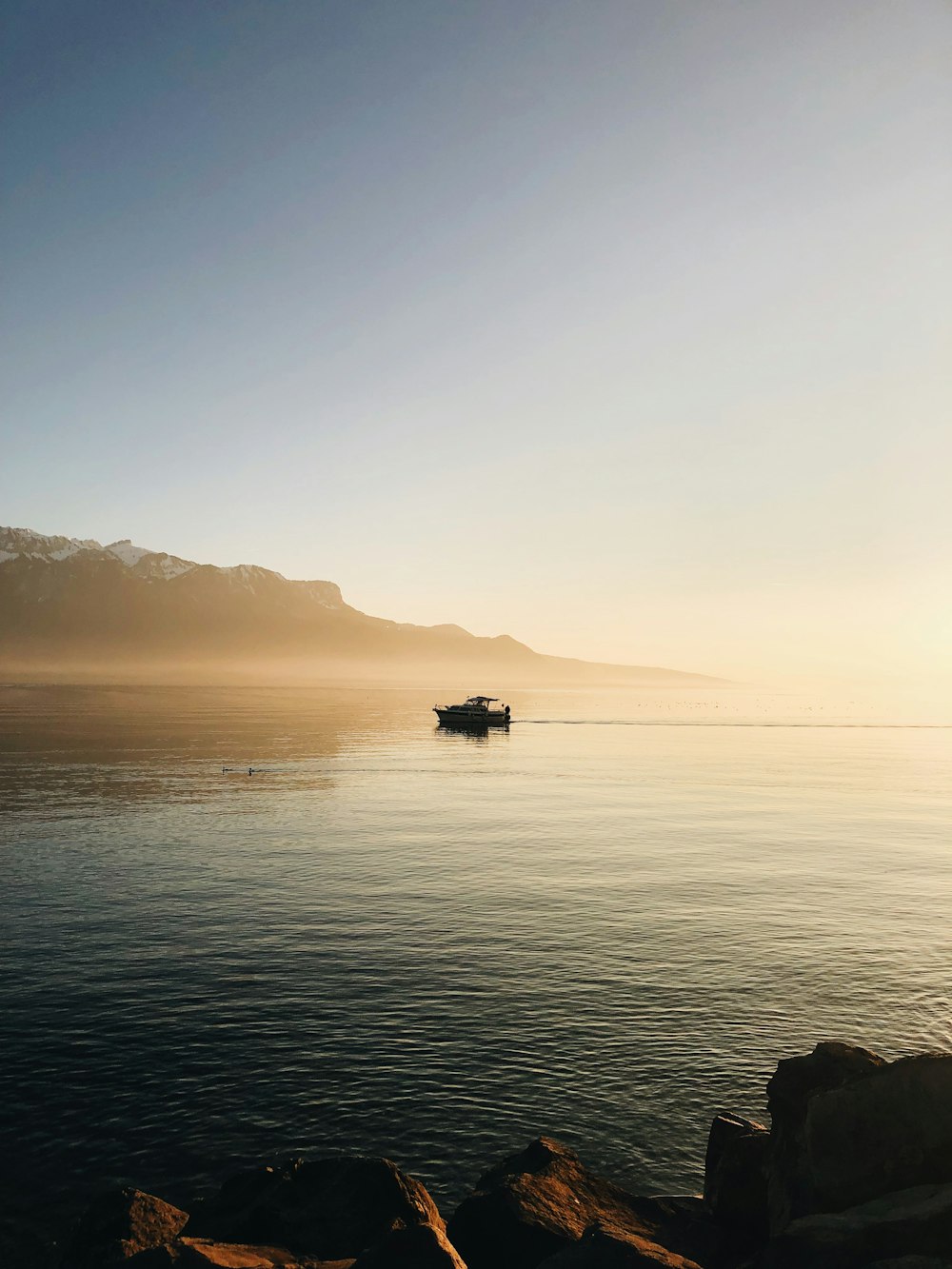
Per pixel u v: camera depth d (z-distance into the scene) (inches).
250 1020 979.9
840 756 4881.9
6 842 1998.0
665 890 1609.3
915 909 1489.9
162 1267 437.4
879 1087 453.4
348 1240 497.7
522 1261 478.9
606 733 6776.6
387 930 1330.0
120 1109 778.8
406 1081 837.2
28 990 1063.0
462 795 2999.5
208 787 3043.8
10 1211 633.0
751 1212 506.3
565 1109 790.5
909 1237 383.9
